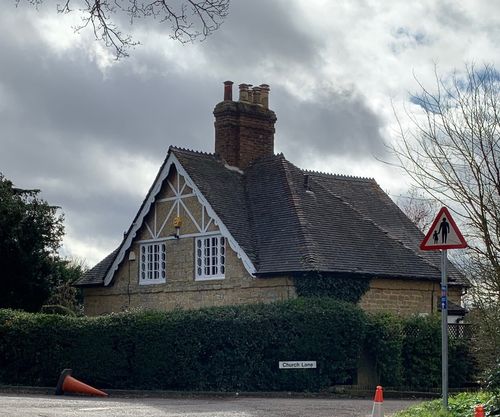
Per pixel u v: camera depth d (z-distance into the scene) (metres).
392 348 24.23
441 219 14.19
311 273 25.98
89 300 34.66
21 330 25.03
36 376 24.86
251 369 22.83
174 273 30.64
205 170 30.66
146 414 16.34
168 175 31.22
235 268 28.16
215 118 32.50
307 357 23.09
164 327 23.25
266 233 28.33
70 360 24.34
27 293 32.69
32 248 32.81
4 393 22.78
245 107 32.22
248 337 22.86
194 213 30.08
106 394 22.08
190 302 29.77
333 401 20.58
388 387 24.20
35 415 15.31
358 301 27.22
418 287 29.27
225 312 23.25
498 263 14.47
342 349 23.50
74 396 21.62
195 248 29.91
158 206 31.73
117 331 23.83
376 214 32.91
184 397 22.03
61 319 24.75
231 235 27.95
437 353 25.23
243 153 32.00
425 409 15.43
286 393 22.31
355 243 28.52
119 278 33.16
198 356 22.94
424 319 25.50
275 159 31.44
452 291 30.98
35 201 33.69
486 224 14.50
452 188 14.76
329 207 29.98
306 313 23.30
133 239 32.44
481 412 11.21
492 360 15.34
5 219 31.83
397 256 29.20
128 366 23.58
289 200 29.02
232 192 30.39
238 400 20.75
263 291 27.05
